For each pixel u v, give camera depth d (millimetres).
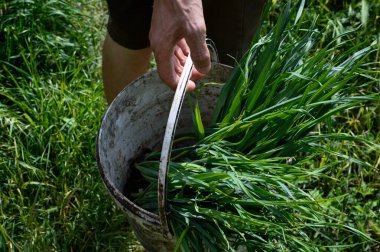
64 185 1927
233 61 1886
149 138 1771
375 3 2406
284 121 1545
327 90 1590
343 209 1917
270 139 1572
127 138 1688
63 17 2322
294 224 1443
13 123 1986
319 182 1986
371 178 2021
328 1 2480
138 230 1522
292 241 1486
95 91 2137
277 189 1504
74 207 1910
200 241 1470
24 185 1901
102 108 2076
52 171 1982
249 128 1567
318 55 1601
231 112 1567
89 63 2238
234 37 1817
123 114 1636
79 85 2133
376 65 2242
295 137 1590
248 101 1588
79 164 1979
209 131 1620
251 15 1796
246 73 1554
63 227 1874
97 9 2459
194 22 1348
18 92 2131
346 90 1672
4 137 2035
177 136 1767
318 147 1569
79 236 1853
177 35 1387
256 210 1493
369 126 2113
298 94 1596
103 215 1886
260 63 1637
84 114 2043
